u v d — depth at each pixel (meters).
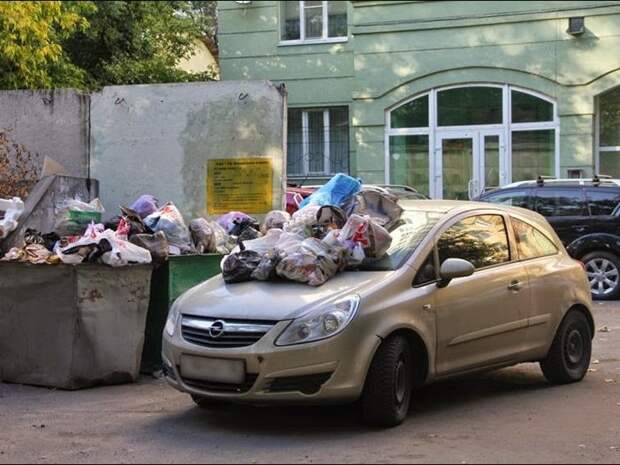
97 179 11.29
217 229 8.94
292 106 21.66
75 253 7.50
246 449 5.59
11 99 11.62
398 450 5.50
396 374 6.00
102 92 11.33
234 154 10.82
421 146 19.44
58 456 5.54
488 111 18.92
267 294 6.06
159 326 8.23
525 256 7.46
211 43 27.98
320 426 6.18
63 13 17.39
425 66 19.17
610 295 13.19
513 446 5.62
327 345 5.68
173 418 6.53
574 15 18.03
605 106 18.45
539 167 18.62
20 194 10.64
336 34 21.41
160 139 11.09
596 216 13.24
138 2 22.12
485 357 6.82
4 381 7.93
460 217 7.01
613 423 6.28
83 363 7.60
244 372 5.71
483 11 18.70
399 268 6.34
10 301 7.81
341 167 21.47
